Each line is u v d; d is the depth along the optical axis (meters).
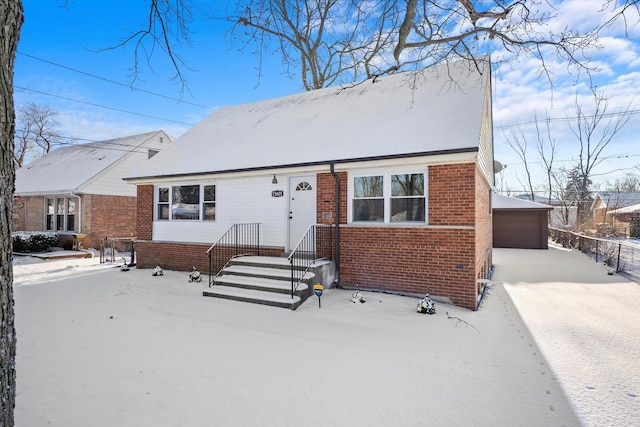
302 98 12.63
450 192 7.11
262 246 9.46
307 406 3.16
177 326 5.40
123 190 18.50
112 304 6.77
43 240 16.30
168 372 3.79
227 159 10.01
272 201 9.37
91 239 16.94
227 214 10.05
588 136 29.28
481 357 4.39
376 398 3.32
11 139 1.86
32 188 18.80
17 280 9.45
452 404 3.26
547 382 3.77
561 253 17.20
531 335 5.30
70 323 5.52
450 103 8.62
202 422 2.88
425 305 6.17
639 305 7.15
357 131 8.90
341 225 8.27
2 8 1.80
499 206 19.66
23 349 4.42
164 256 11.15
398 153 7.17
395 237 7.62
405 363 4.13
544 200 36.03
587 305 7.14
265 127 11.36
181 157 11.31
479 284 7.82
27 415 2.92
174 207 11.09
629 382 3.80
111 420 2.88
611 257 13.05
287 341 4.80
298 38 12.31
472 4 5.52
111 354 4.27
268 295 6.93
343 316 6.03
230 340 4.81
